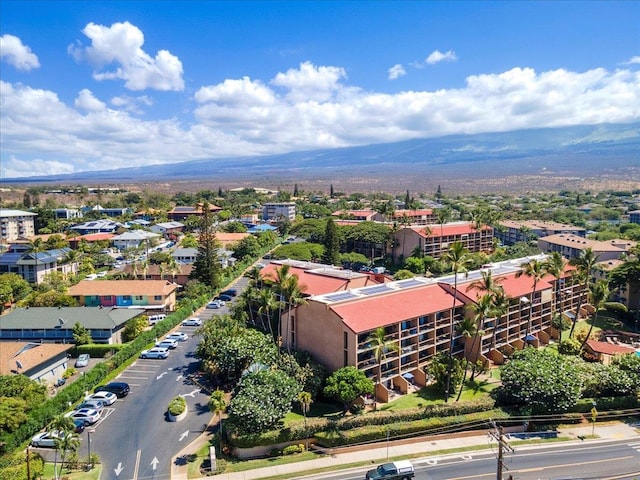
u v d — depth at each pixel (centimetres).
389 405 7012
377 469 5366
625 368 7462
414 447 6181
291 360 7262
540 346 9475
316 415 6725
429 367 7550
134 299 11225
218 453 5959
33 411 6412
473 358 8475
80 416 6531
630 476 5488
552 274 9550
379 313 7456
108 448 6019
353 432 6156
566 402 6656
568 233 18950
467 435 6475
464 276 9519
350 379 6569
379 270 15088
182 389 7575
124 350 8525
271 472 5588
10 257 14162
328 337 7406
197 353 8275
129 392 7469
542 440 6372
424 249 15938
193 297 12056
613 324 10638
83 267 15438
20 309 9819
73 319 9388
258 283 10706
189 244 18588
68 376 8062
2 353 7594
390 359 7306
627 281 10762
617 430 6669
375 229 17025
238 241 17988
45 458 5850
